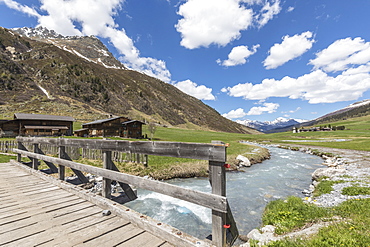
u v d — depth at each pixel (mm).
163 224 3682
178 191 3566
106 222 4090
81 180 9906
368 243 3834
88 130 60406
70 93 139625
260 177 16281
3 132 49188
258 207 9711
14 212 4547
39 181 7430
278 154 32625
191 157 3377
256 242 5094
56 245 3229
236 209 9453
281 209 7734
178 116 185500
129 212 4215
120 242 3344
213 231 3113
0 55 146750
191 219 7957
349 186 10297
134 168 15508
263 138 74125
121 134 58250
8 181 7422
